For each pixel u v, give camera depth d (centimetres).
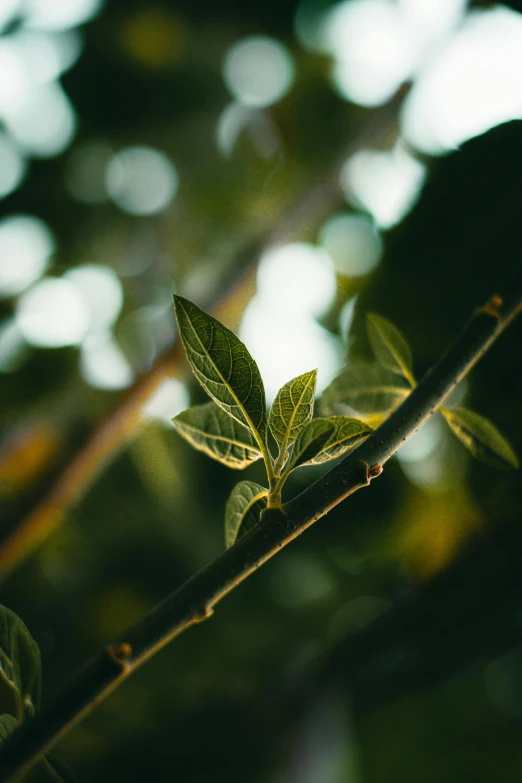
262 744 91
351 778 101
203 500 104
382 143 91
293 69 113
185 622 36
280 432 38
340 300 93
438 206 64
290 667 104
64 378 97
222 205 115
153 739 91
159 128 112
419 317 64
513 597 81
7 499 86
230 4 109
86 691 35
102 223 111
